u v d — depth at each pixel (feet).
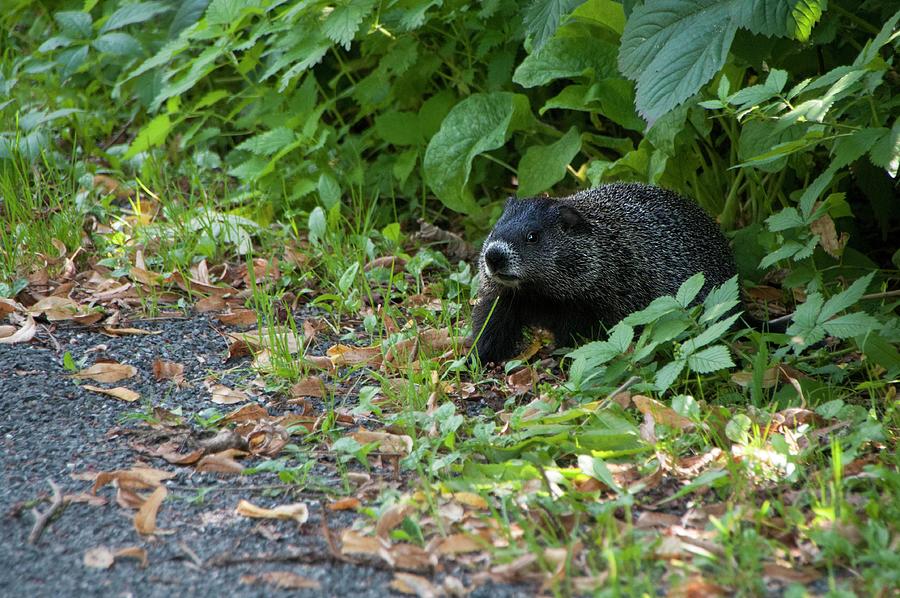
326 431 17.33
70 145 32.12
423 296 24.17
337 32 25.50
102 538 13.93
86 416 17.78
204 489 15.38
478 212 26.84
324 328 22.45
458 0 27.45
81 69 33.47
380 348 20.68
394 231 26.25
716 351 17.30
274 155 28.81
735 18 19.19
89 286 23.70
